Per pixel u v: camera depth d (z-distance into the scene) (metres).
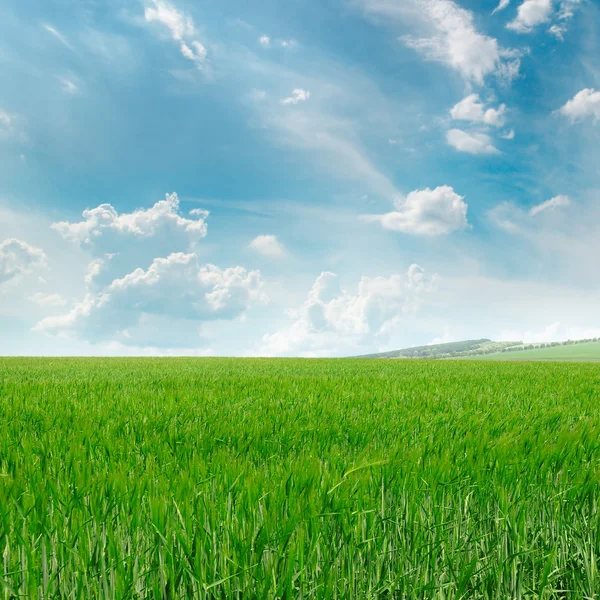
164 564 2.08
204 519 2.34
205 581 2.02
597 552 2.54
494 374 14.37
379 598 2.21
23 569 1.99
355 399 7.48
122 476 2.86
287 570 2.02
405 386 9.85
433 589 2.18
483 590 2.32
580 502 2.88
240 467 3.13
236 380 11.13
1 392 8.38
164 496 2.50
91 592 1.99
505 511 2.62
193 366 19.94
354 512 2.41
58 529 2.25
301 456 3.57
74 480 2.85
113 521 2.39
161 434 4.74
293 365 21.30
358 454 3.85
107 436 4.57
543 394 8.45
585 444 4.02
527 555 2.46
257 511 2.46
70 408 6.39
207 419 5.52
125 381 10.90
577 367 19.42
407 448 3.89
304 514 2.40
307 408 6.42
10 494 2.63
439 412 5.93
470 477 3.05
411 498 2.68
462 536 2.58
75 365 20.64
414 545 2.40
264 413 5.97
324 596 2.02
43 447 4.00
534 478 3.22
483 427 4.93
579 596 2.31
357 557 2.28
